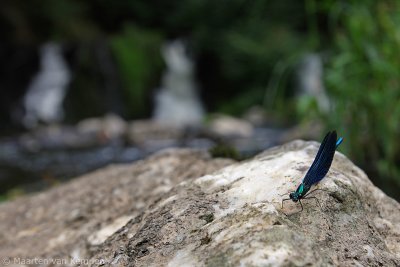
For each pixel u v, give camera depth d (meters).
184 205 1.92
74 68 15.72
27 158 10.42
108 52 16.41
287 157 2.14
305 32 19.61
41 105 14.84
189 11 20.03
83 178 3.29
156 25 20.97
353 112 5.22
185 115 17.48
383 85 5.08
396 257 1.79
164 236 1.79
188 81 18.55
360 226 1.83
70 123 14.77
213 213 1.84
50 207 2.99
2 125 13.93
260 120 14.44
